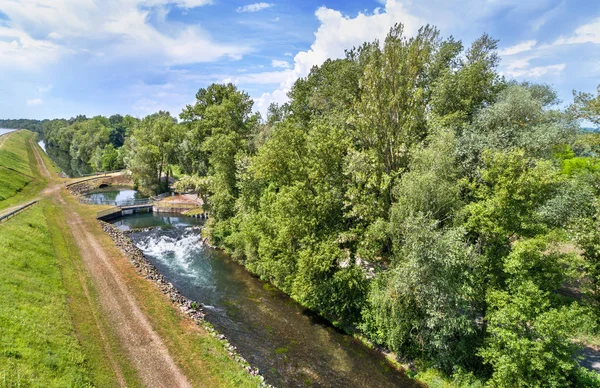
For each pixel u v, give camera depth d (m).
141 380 17.34
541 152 24.94
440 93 31.91
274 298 30.73
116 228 51.06
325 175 28.34
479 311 19.77
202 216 60.84
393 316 20.95
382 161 25.64
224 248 43.50
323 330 25.44
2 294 19.47
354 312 25.92
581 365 18.11
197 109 72.00
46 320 19.27
